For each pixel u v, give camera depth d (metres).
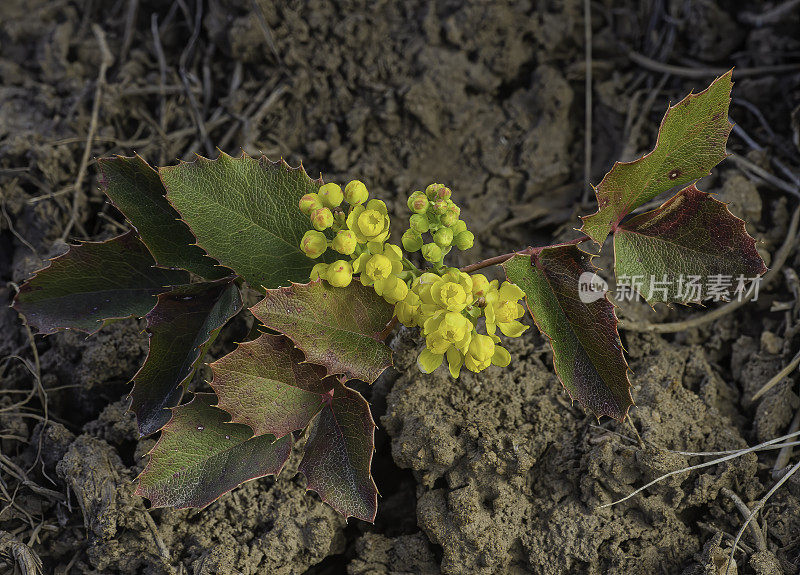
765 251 0.39
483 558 0.33
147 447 0.35
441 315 0.29
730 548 0.33
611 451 0.34
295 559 0.34
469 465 0.34
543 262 0.31
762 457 0.35
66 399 0.37
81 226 0.40
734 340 0.38
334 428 0.31
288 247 0.32
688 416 0.35
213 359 0.36
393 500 0.35
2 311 0.39
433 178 0.41
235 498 0.34
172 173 0.31
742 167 0.40
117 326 0.37
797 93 0.41
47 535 0.34
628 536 0.33
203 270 0.33
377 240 0.30
